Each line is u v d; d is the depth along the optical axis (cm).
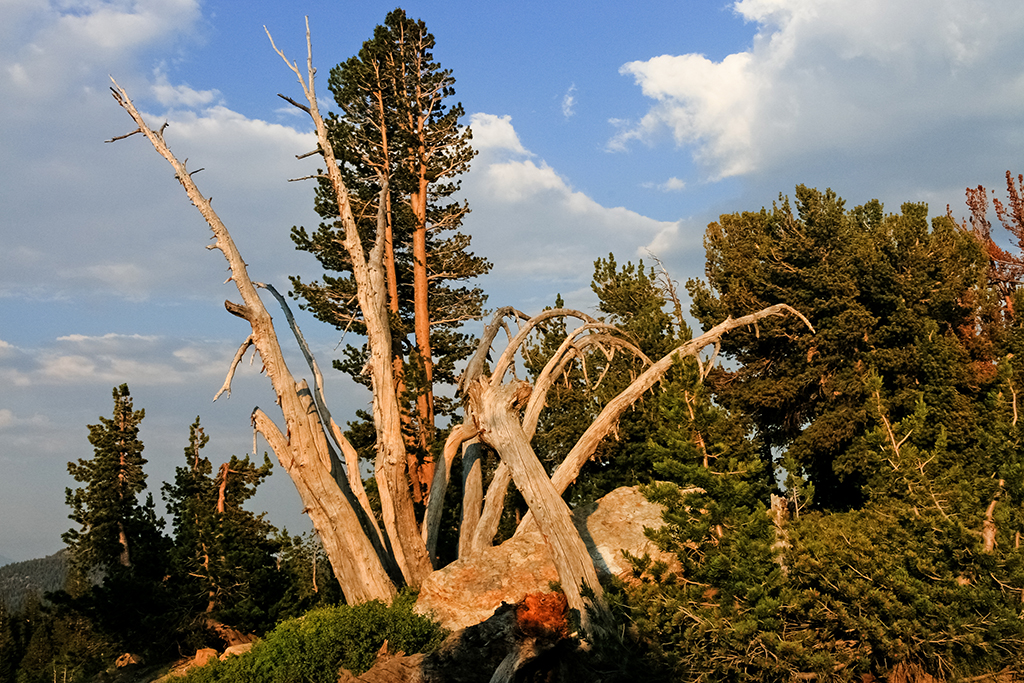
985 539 1666
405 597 2622
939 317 2867
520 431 2247
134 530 3566
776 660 1603
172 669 2972
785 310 3169
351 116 4472
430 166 4578
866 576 1642
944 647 1599
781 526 1792
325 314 4225
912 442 1958
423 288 4403
